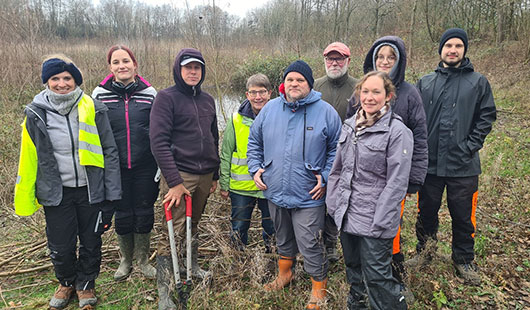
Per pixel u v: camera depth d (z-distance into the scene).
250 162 2.79
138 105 2.89
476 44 16.81
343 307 2.48
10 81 7.31
